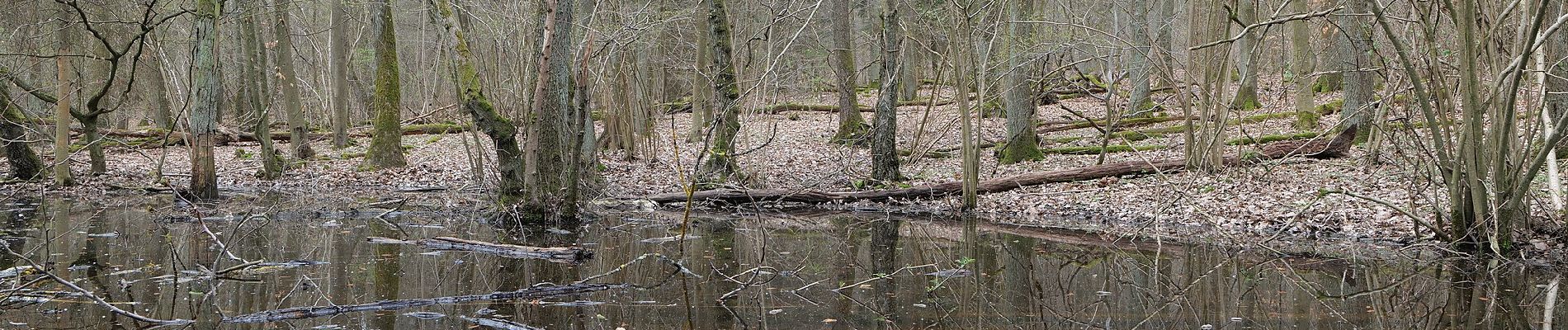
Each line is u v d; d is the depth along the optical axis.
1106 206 12.18
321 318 6.05
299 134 19.64
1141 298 6.87
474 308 6.39
